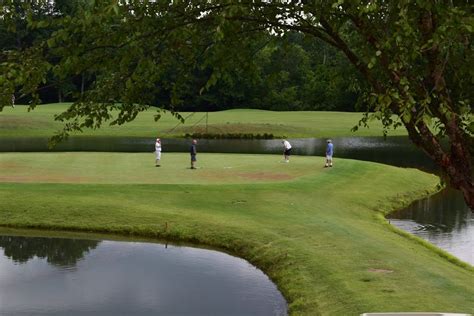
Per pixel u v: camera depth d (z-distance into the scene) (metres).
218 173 31.77
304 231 21.16
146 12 6.07
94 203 24.86
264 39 7.70
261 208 24.66
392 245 19.50
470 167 6.37
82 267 18.69
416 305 13.14
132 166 33.75
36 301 15.36
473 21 5.20
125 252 20.38
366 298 13.82
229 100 107.06
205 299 15.49
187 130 65.62
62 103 98.06
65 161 35.09
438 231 23.88
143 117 77.25
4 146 52.75
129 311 14.43
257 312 14.40
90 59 6.24
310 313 13.88
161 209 24.42
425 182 35.25
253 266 18.69
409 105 5.31
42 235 22.55
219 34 5.61
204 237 21.55
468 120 5.62
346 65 8.43
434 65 5.99
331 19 6.56
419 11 5.80
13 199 25.27
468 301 13.45
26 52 5.86
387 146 56.81
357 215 25.75
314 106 104.12
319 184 29.92
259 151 51.31
